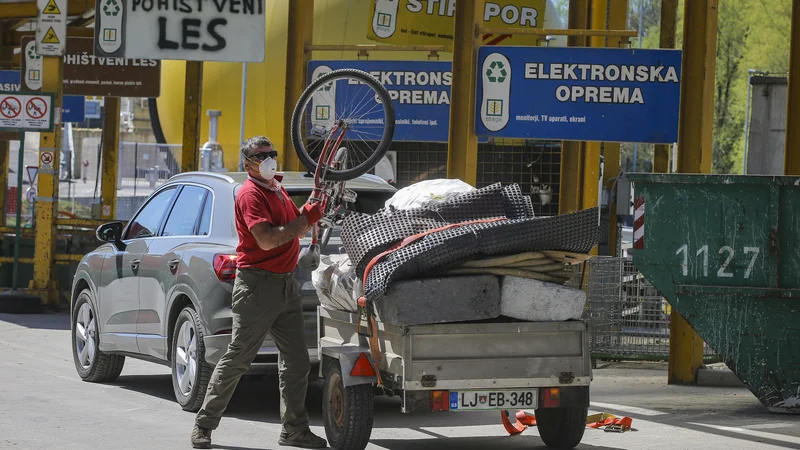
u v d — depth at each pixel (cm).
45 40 6353
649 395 3828
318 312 3073
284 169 4850
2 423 3148
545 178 6850
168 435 3005
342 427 2747
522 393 2639
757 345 3400
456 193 2809
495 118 4372
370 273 2602
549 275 2694
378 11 6619
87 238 6806
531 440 3028
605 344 4534
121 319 3766
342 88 4903
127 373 4303
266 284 2789
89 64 7631
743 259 3400
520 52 4353
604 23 5703
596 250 5869
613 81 4322
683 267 3453
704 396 3806
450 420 3362
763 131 7169
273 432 3095
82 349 4062
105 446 2853
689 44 4025
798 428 3158
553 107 4347
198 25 5069
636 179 3469
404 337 2545
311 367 3186
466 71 4350
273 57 8569
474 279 2578
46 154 6456
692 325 3450
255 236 2728
